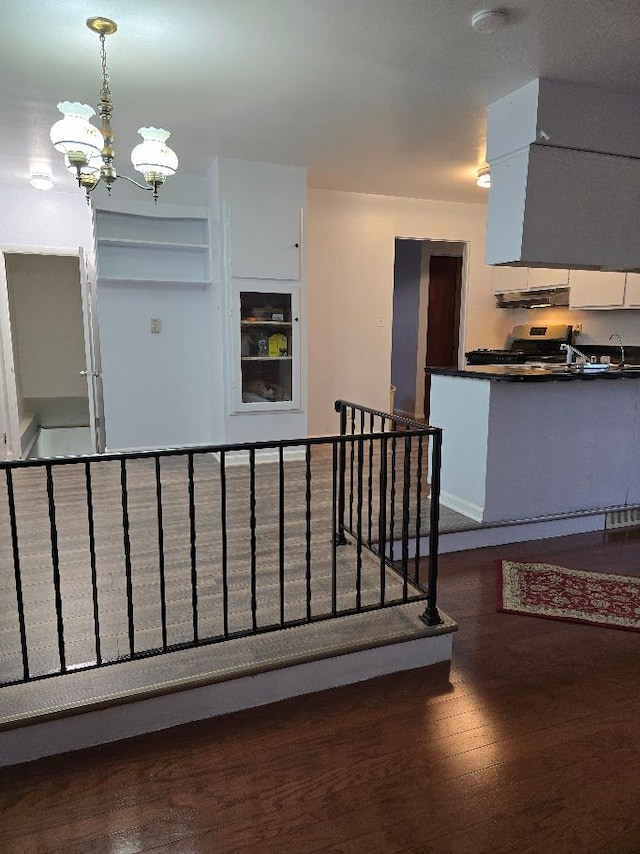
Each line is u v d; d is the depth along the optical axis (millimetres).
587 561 3244
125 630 2234
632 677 2197
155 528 3322
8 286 5270
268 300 4797
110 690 1868
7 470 1694
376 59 2754
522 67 2855
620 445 3738
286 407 4938
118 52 2670
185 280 5020
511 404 3373
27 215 5062
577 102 3086
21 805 1605
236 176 4488
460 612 2660
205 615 2354
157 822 1549
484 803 1613
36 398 6684
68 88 3066
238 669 1992
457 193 5625
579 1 2236
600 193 3295
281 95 3184
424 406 7453
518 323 6602
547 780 1696
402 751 1812
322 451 5266
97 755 1804
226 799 1628
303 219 4730
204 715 1978
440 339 7488
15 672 1955
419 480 2346
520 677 2197
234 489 4090
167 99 3238
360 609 2258
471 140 3977
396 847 1476
